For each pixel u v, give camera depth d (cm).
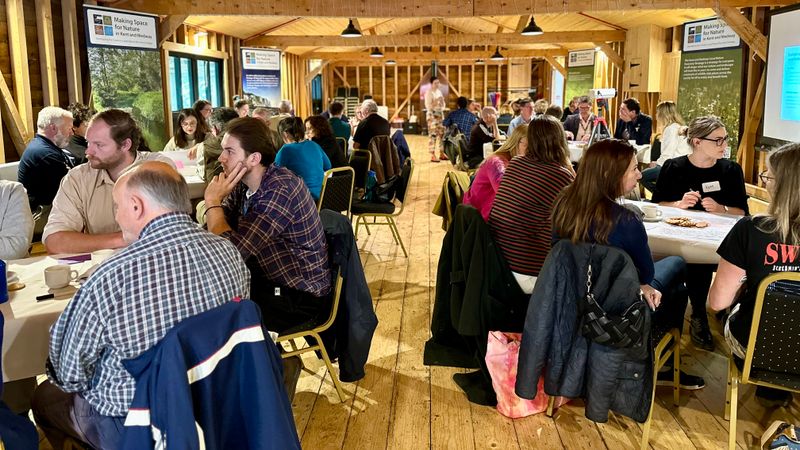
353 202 504
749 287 210
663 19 926
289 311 243
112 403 151
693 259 254
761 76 691
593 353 220
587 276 216
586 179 221
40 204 381
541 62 1889
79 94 631
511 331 261
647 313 209
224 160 229
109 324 143
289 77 1445
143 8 689
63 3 611
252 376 142
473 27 1656
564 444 235
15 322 171
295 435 152
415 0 720
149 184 153
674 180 338
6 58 535
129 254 148
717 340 325
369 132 691
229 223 250
